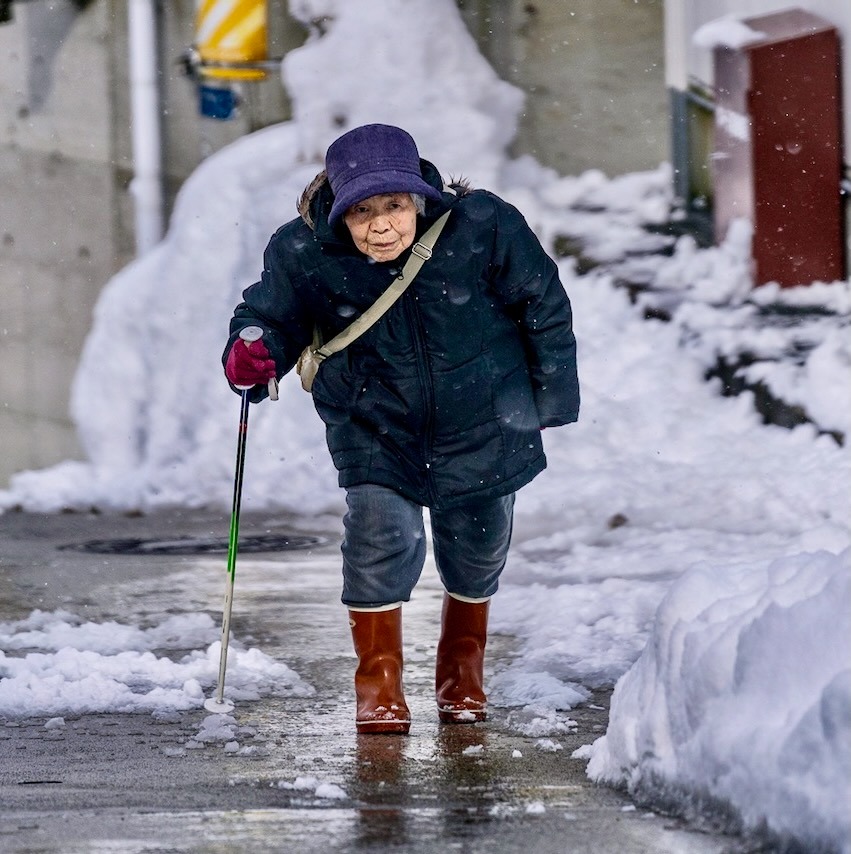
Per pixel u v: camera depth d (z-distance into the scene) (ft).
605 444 113.50
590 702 50.14
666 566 78.89
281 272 45.62
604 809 34.65
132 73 153.38
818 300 120.57
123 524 114.52
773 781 29.76
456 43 142.92
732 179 124.67
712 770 32.27
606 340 122.72
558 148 140.36
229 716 48.75
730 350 117.50
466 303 45.06
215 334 143.33
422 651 61.16
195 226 146.51
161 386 146.92
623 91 136.67
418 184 43.39
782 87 119.85
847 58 116.67
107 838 32.76
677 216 133.18
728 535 87.35
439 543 48.60
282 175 144.36
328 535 103.50
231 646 62.13
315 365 46.29
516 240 45.16
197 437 139.74
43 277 165.68
